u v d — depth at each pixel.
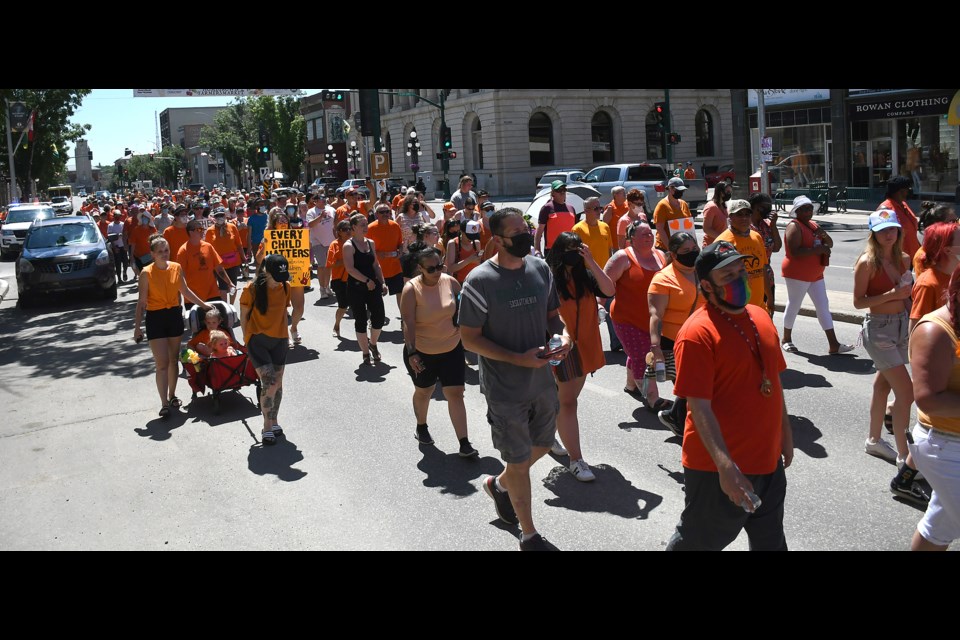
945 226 4.77
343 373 9.55
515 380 4.73
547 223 10.44
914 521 4.98
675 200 9.92
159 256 7.93
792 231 8.63
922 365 3.59
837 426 6.66
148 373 10.23
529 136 53.56
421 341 6.55
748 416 3.54
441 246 10.04
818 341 9.45
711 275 3.47
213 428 7.77
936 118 29.33
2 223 33.00
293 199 28.92
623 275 7.04
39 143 62.44
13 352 12.08
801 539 4.81
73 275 16.39
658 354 6.30
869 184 32.00
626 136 55.62
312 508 5.79
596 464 6.23
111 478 6.64
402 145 63.62
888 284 5.61
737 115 35.72
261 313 7.09
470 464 6.49
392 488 6.07
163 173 154.75
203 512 5.84
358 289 9.64
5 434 8.02
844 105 31.75
